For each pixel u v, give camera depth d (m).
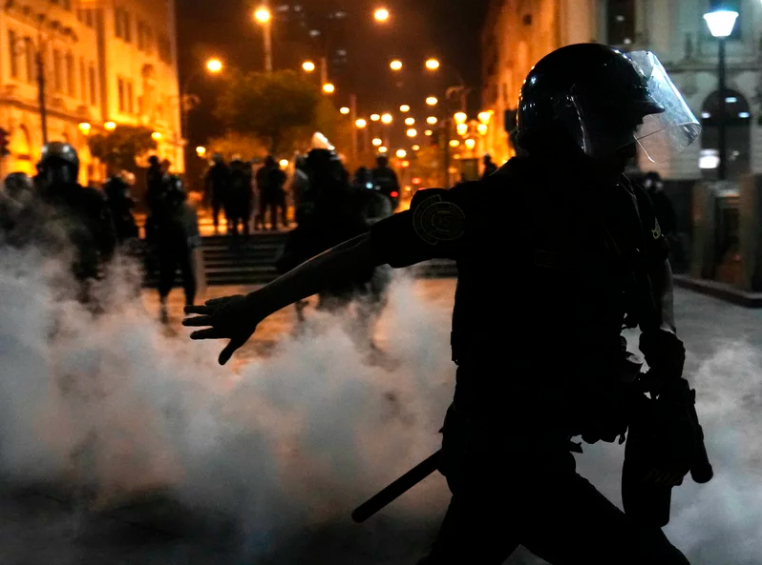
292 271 1.99
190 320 2.05
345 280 1.96
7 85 39.34
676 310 12.40
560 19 34.38
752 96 31.36
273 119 43.25
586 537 1.89
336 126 47.84
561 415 1.93
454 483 1.98
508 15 54.72
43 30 43.84
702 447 2.15
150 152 47.59
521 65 48.38
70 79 48.12
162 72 63.78
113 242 8.88
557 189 1.94
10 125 39.47
